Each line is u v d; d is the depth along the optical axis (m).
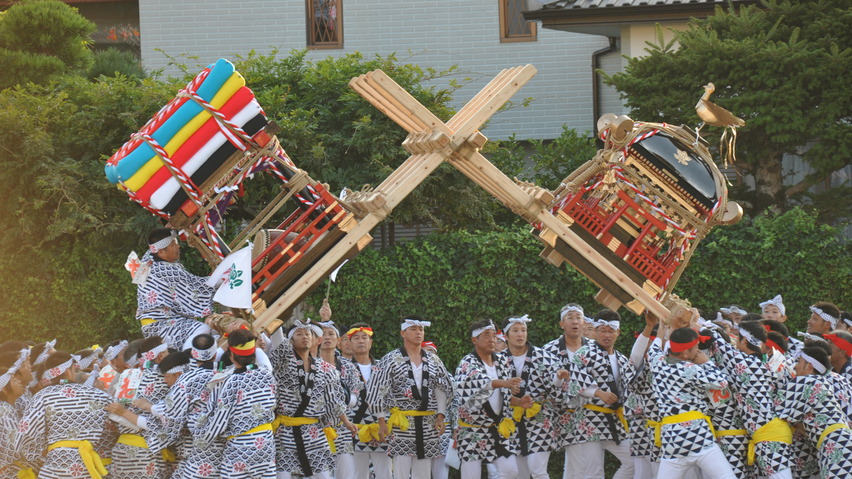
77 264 22.58
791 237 21.20
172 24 35.53
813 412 14.93
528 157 35.34
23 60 27.06
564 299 21.91
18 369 15.48
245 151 13.94
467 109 14.66
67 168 21.97
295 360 16.41
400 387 18.27
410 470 18.97
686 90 25.41
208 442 13.96
